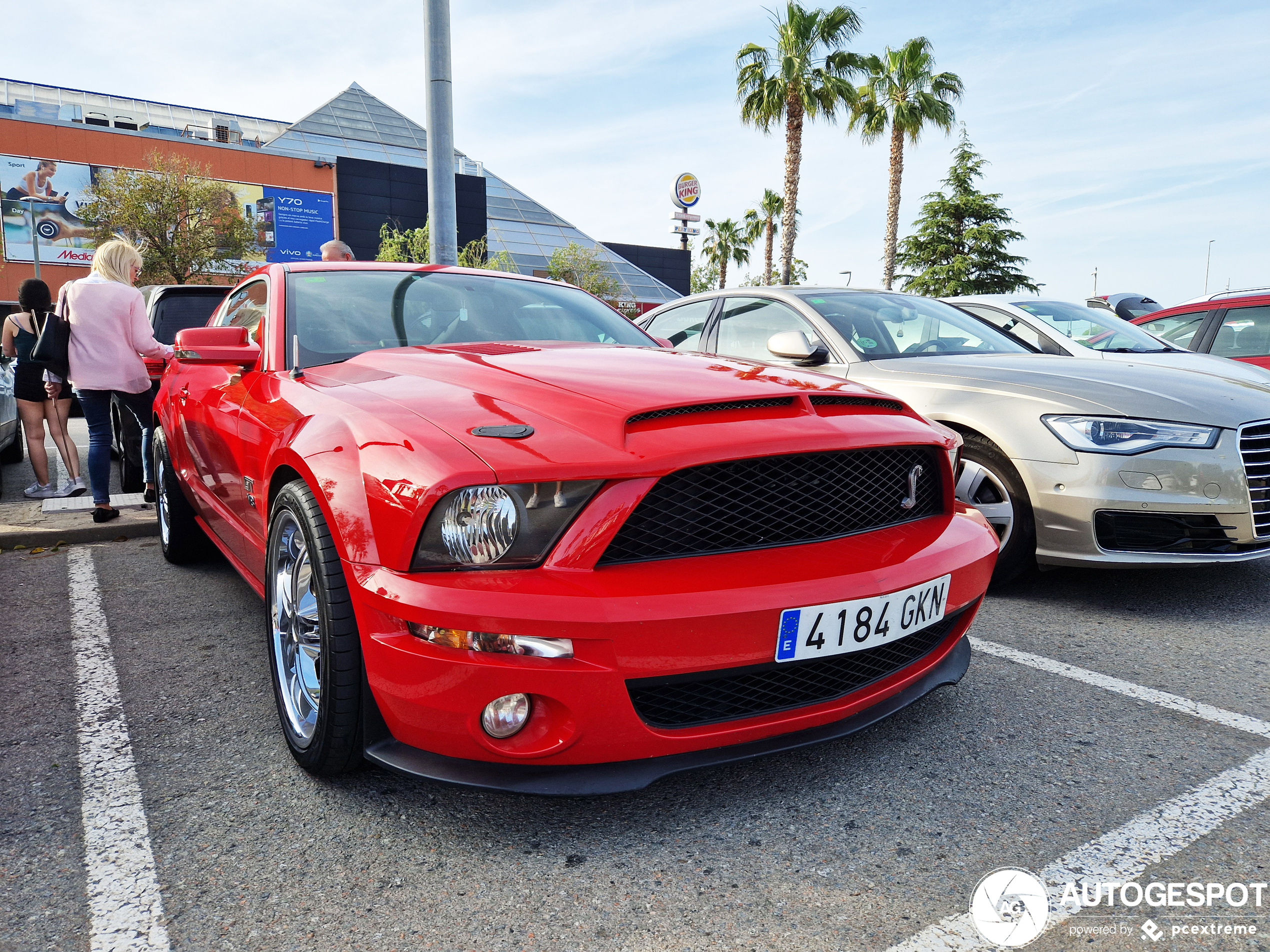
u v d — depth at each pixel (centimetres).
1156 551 298
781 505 179
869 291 453
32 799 187
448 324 279
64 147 3638
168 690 246
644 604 153
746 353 439
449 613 151
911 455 207
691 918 147
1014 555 322
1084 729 218
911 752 206
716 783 194
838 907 149
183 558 387
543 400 181
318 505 183
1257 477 298
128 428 535
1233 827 173
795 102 2383
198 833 173
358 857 165
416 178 4375
